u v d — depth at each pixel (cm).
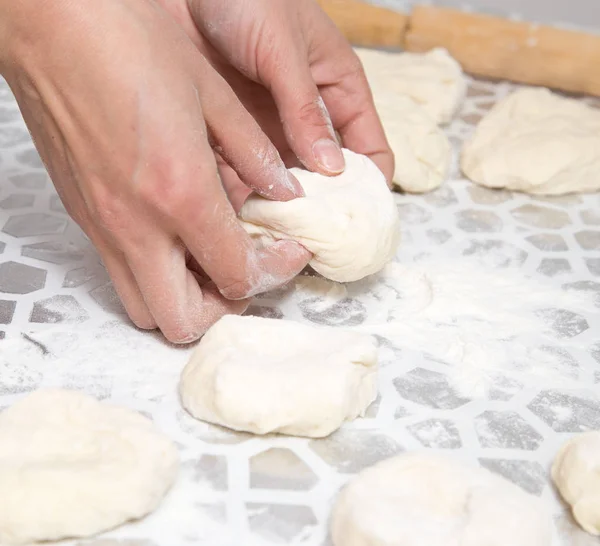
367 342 46
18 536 39
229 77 56
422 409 46
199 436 44
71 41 42
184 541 40
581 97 71
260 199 48
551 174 60
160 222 44
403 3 75
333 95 55
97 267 52
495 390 47
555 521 42
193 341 48
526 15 77
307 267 53
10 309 49
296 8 52
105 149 43
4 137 63
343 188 49
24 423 42
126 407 44
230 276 46
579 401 47
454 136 66
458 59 73
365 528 39
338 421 44
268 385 43
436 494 41
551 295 53
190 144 43
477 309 52
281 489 42
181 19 54
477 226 58
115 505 40
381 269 52
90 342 48
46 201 57
